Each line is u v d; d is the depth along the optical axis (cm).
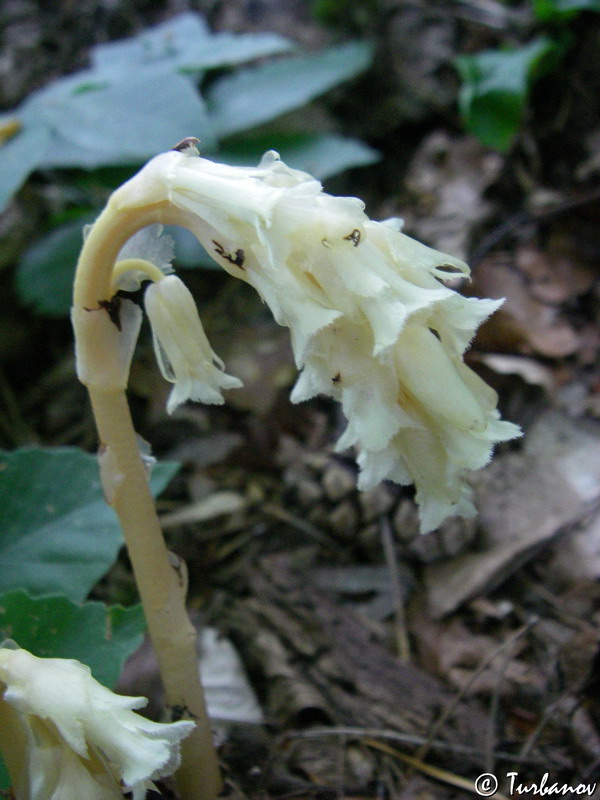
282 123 23
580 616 13
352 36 25
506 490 15
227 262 7
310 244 7
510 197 21
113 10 25
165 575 9
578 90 21
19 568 11
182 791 10
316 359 7
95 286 8
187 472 17
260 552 15
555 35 22
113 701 7
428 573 15
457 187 21
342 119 24
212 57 20
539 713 12
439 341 7
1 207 16
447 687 13
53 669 7
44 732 8
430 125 24
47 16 26
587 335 18
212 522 16
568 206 19
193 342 8
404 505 15
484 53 21
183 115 17
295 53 25
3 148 17
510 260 19
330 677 13
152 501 9
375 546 15
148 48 21
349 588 15
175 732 7
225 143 21
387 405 7
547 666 13
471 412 7
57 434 19
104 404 9
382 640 14
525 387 17
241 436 18
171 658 9
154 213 8
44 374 20
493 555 14
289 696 12
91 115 17
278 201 7
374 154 20
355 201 7
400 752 12
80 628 9
